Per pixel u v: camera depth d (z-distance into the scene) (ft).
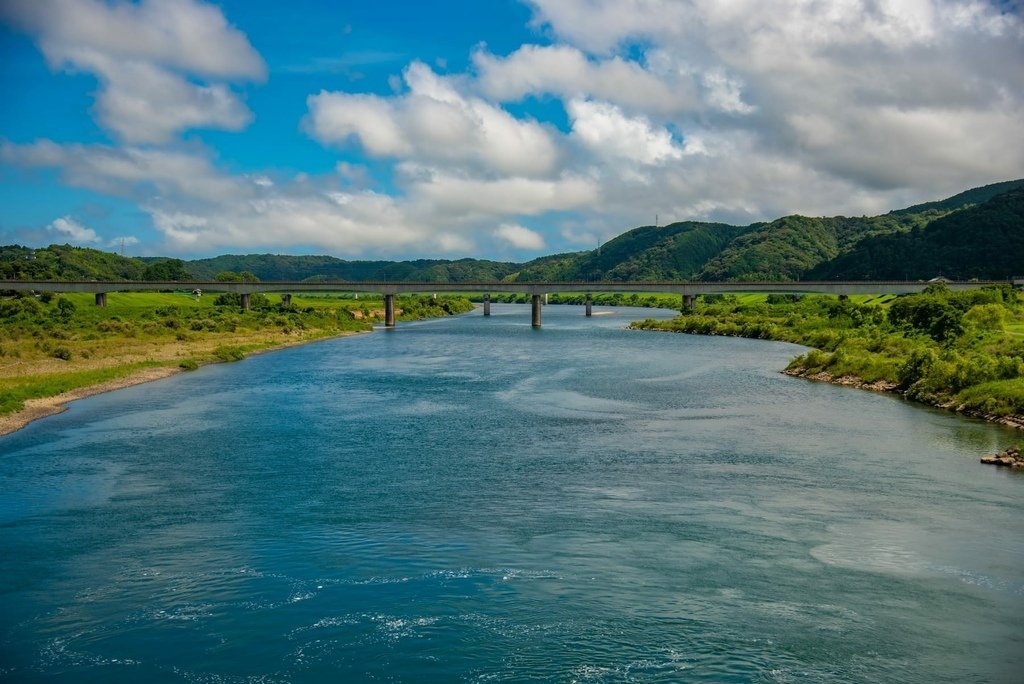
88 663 79.00
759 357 373.81
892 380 260.01
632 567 102.53
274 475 148.77
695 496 134.51
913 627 85.66
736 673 76.69
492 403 234.17
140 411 218.59
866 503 129.39
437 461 160.15
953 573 99.96
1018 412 198.29
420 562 104.83
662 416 211.82
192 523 120.47
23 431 189.06
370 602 92.73
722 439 180.96
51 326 448.24
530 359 368.89
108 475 148.05
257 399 241.35
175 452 167.22
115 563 104.32
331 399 241.96
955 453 165.48
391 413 216.33
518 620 87.92
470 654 80.64
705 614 88.94
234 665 78.74
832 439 180.34
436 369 326.65
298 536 114.93
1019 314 410.31
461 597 93.97
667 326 597.11
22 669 77.77
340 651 81.35
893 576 98.94
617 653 80.59
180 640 83.61
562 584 97.50
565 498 133.80
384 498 134.00
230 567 103.04
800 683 74.95
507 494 136.36
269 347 433.48
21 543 111.55
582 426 197.57
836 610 89.61
